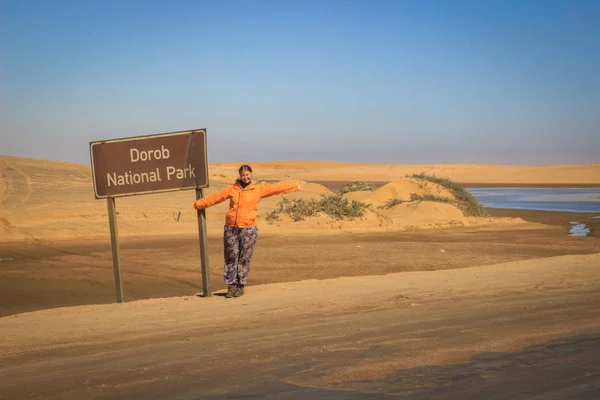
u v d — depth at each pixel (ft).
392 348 17.52
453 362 15.42
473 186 310.45
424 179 133.90
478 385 13.11
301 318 25.13
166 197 129.08
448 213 113.80
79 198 121.49
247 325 24.06
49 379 16.24
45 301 42.37
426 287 33.94
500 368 14.53
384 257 64.54
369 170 510.17
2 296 44.04
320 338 19.88
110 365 17.57
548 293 29.73
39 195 122.93
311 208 102.27
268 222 98.48
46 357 19.71
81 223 93.91
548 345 16.97
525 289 31.81
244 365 16.35
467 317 22.95
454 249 71.51
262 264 60.23
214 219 103.91
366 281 37.22
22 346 22.16
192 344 20.30
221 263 60.85
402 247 73.72
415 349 17.21
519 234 90.58
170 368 16.58
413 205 117.29
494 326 20.51
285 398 12.87
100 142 35.04
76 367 17.66
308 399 12.70
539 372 14.01
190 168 34.09
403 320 22.97
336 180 409.90
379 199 128.77
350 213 101.96
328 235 88.63
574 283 33.58
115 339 22.54
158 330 24.16
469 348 17.01
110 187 34.91
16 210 103.19
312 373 14.90
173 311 29.01
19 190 128.57
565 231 95.25
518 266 43.16
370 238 85.10
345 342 18.88
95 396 14.11
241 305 30.04
